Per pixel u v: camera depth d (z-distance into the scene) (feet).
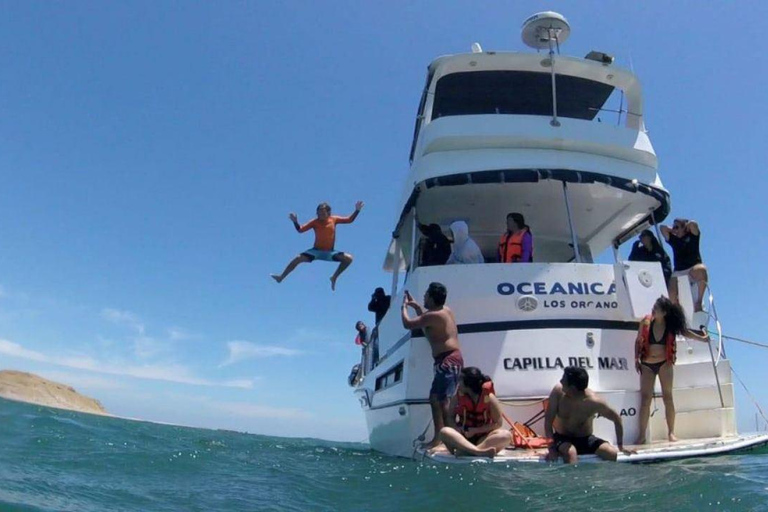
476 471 17.58
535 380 22.65
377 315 35.68
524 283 23.58
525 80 32.53
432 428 22.68
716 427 23.79
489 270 23.68
